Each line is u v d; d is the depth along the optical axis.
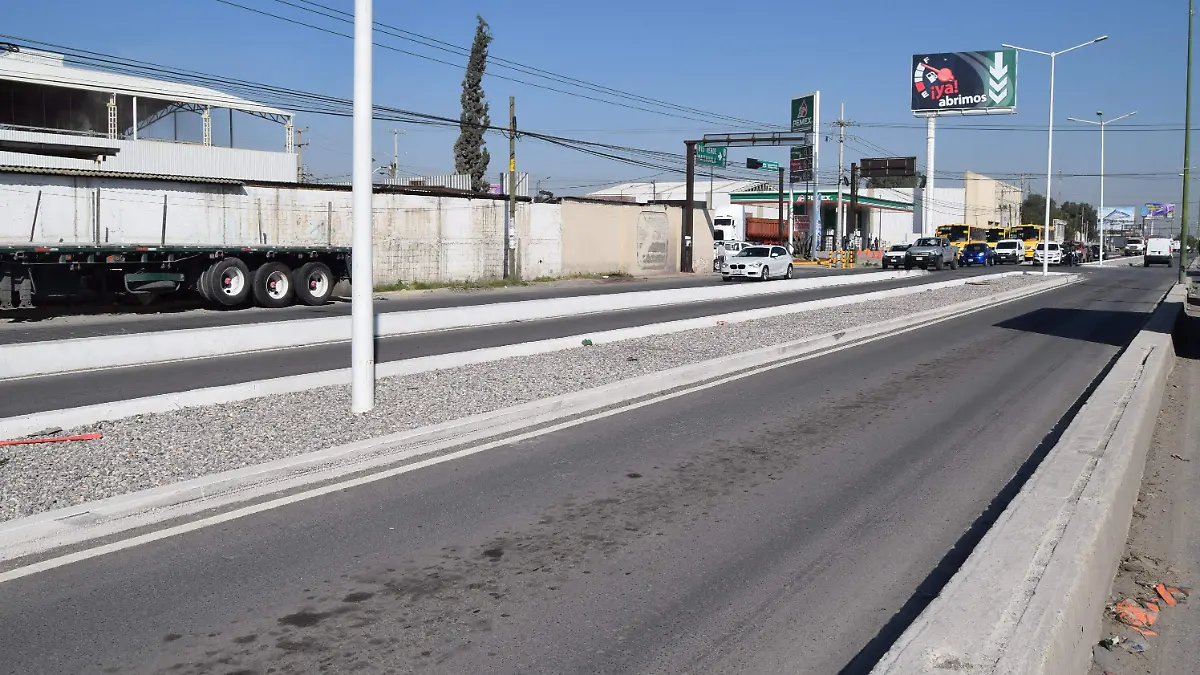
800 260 73.88
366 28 10.59
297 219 33.88
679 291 31.89
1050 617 4.43
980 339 20.23
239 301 26.38
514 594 5.61
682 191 111.31
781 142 53.09
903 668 3.96
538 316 25.34
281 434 9.66
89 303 25.31
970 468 8.74
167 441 9.34
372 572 5.97
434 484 8.13
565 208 46.22
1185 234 39.88
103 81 36.50
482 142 50.97
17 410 11.62
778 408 11.88
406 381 13.26
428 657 4.75
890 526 6.96
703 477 8.41
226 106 39.59
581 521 7.07
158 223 29.28
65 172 27.00
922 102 87.00
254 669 4.61
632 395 12.83
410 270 38.44
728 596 5.59
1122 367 13.21
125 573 5.96
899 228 115.88
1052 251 70.12
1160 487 8.75
